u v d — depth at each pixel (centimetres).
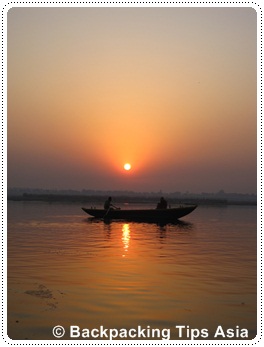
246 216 6075
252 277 1609
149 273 1648
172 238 2875
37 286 1422
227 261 1955
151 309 1196
